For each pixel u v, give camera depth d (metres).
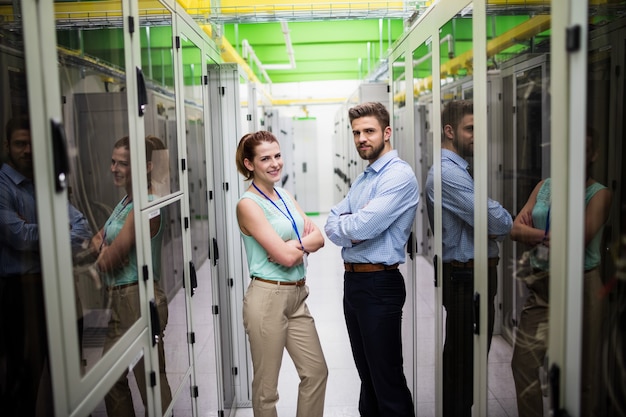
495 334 1.59
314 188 11.27
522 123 1.59
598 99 1.48
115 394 1.30
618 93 1.49
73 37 1.26
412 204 2.09
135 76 1.44
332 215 2.30
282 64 7.46
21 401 1.30
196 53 2.24
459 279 1.84
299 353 2.00
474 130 1.60
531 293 1.51
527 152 1.59
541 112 1.57
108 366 1.24
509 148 1.57
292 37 6.30
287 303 1.93
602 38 1.49
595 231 1.40
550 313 1.08
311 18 2.94
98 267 1.32
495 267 1.58
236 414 2.82
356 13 2.84
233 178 2.83
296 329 1.99
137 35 1.46
